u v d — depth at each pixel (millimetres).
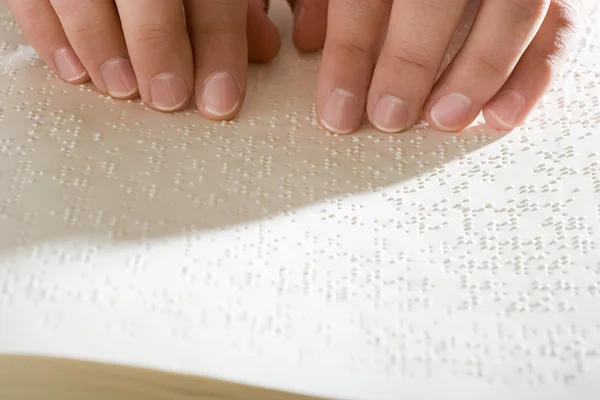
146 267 342
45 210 353
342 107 383
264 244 350
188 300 335
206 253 346
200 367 322
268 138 384
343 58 387
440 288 342
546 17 392
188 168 371
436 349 329
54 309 331
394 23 376
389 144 382
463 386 322
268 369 323
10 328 326
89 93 394
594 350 329
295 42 419
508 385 323
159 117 387
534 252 350
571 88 399
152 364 322
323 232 354
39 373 326
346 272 344
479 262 348
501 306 338
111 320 330
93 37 384
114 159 371
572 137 383
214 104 384
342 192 367
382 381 322
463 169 374
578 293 341
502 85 382
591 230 355
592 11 425
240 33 390
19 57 406
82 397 329
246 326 331
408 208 362
